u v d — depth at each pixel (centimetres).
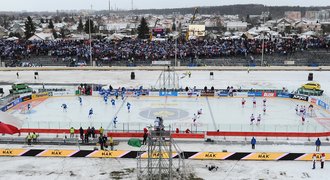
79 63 7962
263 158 3038
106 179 2694
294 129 3750
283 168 2881
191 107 4819
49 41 10844
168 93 5509
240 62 8162
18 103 5022
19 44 9975
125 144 3388
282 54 8856
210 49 9012
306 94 5375
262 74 7250
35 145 3353
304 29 19525
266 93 5450
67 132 3647
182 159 2877
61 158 3089
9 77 7038
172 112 4550
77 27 18300
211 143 3409
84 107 4822
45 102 5128
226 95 5466
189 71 7400
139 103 5062
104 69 7738
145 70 7719
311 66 7744
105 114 4450
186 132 3553
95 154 3108
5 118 2219
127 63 8119
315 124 3981
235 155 3045
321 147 3288
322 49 9544
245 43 9875
